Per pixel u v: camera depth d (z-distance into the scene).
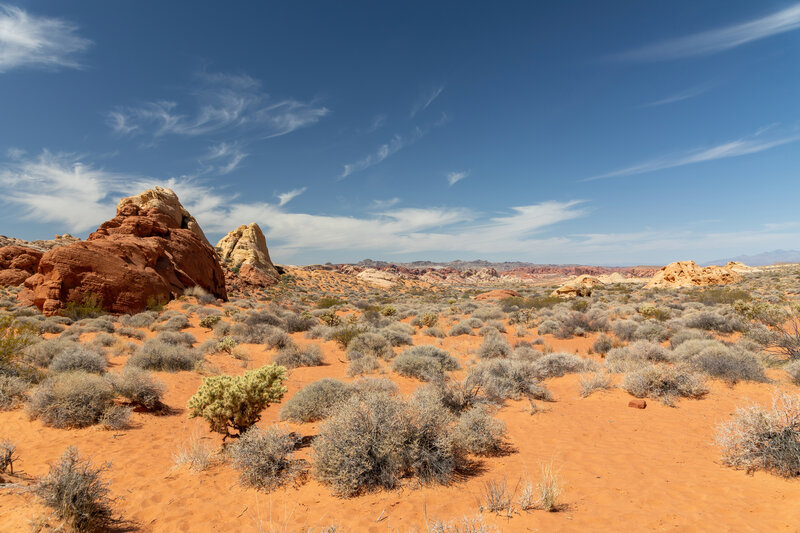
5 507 4.32
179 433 8.34
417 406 6.38
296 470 5.94
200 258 40.22
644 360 12.32
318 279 93.50
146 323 23.92
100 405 8.63
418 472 5.61
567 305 35.41
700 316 20.11
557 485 5.11
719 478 5.30
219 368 14.73
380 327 26.19
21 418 8.30
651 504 4.69
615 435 7.47
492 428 6.96
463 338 22.48
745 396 9.08
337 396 9.16
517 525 4.26
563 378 12.47
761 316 20.14
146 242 33.00
